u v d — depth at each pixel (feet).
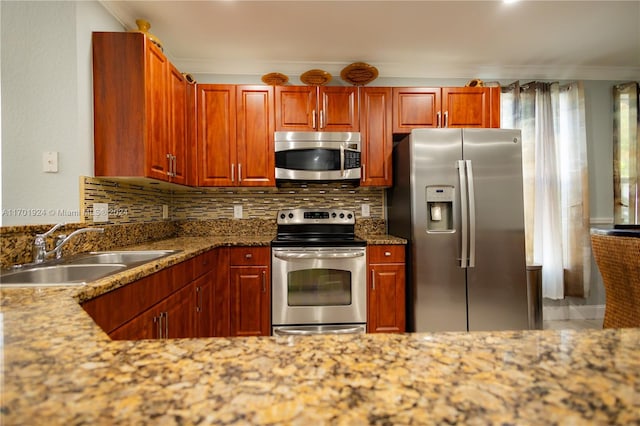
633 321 4.31
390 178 8.95
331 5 6.93
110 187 6.54
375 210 9.98
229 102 8.64
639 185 10.09
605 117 10.33
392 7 7.02
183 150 7.94
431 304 7.59
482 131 7.71
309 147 8.57
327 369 1.38
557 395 1.18
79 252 5.63
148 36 6.46
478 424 1.02
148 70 6.16
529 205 9.64
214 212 9.66
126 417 1.04
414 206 7.63
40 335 1.83
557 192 9.74
